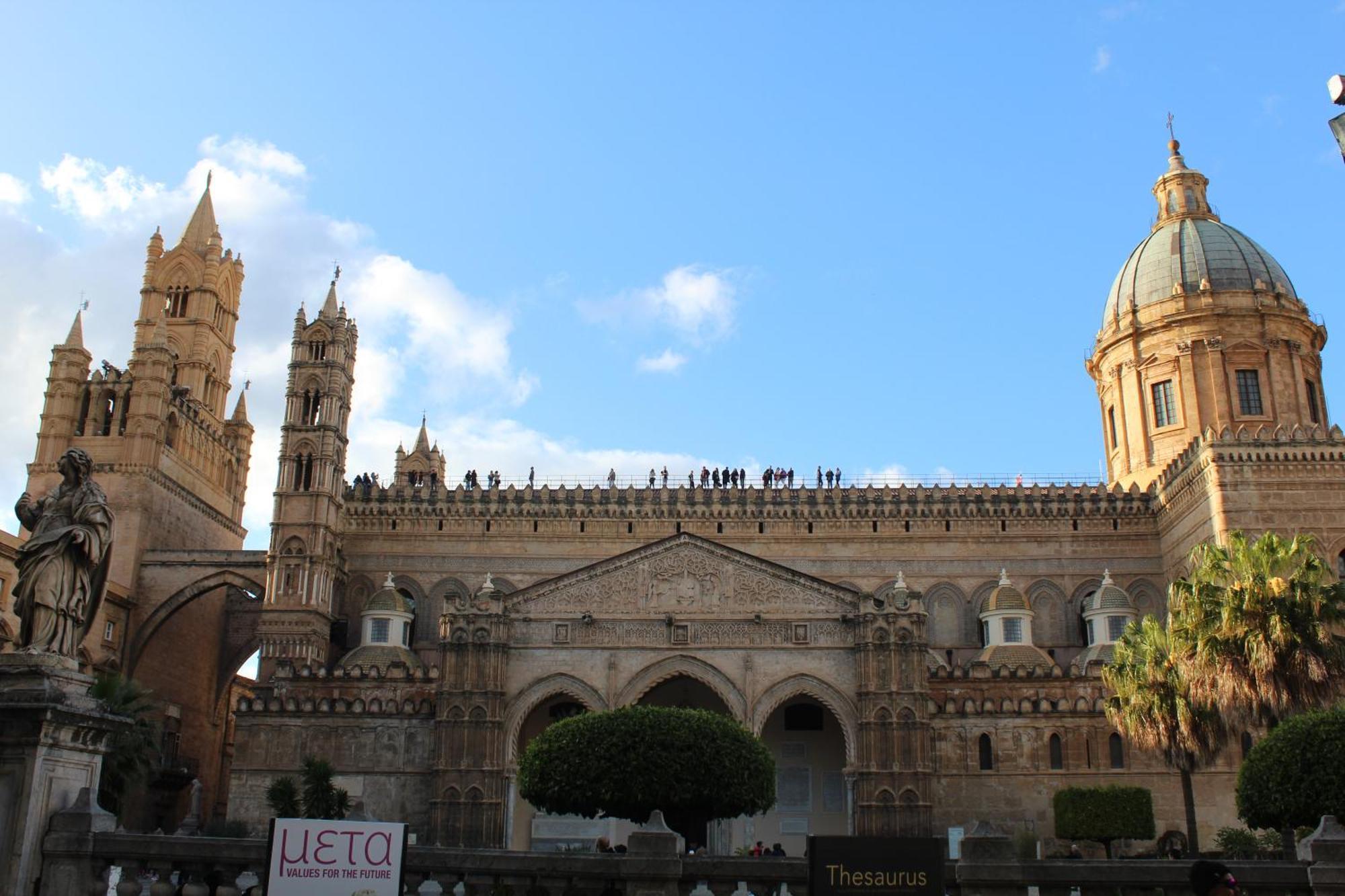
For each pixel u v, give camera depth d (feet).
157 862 65.10
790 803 234.58
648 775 158.51
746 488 284.41
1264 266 299.79
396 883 56.39
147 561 280.92
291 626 259.80
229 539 337.93
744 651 223.30
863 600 222.89
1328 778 119.14
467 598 274.77
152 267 344.69
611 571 228.84
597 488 285.64
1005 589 257.75
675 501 282.56
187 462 310.65
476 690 219.41
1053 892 67.26
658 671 222.89
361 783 221.05
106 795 184.55
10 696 62.44
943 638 272.31
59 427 290.15
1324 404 298.15
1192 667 167.73
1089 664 236.43
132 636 273.95
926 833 208.95
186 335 337.93
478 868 68.69
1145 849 213.25
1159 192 326.44
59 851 62.59
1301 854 70.90
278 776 222.07
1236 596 164.76
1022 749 221.66
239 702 225.76
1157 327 297.33
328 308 294.46
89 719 65.41
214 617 312.50
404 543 283.59
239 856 65.16
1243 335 290.15
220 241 351.67
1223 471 244.83
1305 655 158.30
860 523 280.51
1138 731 177.06
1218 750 173.47
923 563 277.44
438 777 214.69
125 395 295.07
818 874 56.80
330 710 225.56
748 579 227.81
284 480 271.69
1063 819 207.92
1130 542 277.85
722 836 220.43
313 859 56.18
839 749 237.66
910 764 213.05
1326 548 238.68
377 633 256.73
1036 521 279.69
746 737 168.96
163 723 280.72
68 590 66.59
